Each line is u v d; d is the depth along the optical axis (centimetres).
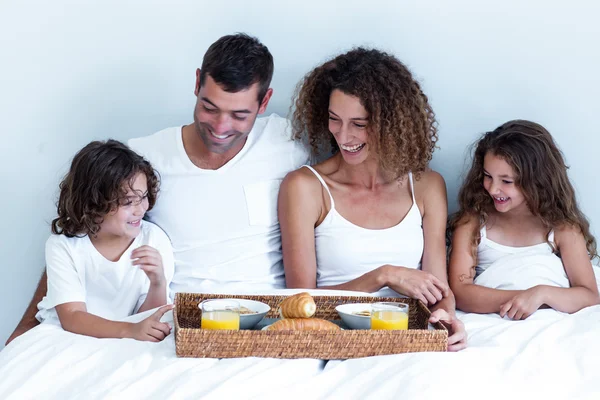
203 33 193
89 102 194
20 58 191
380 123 167
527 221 180
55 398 123
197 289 174
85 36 192
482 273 178
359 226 176
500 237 181
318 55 195
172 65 194
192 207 174
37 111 193
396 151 170
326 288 167
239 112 161
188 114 197
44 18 190
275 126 183
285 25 194
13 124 193
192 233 175
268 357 127
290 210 175
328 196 177
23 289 199
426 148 176
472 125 197
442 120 198
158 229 172
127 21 192
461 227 183
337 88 166
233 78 156
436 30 194
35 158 195
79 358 133
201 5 192
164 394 117
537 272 173
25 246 198
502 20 193
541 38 193
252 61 159
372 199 177
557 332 145
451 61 195
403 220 176
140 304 166
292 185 176
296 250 173
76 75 193
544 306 170
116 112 195
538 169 174
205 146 173
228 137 165
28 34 191
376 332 128
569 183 179
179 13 192
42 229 197
